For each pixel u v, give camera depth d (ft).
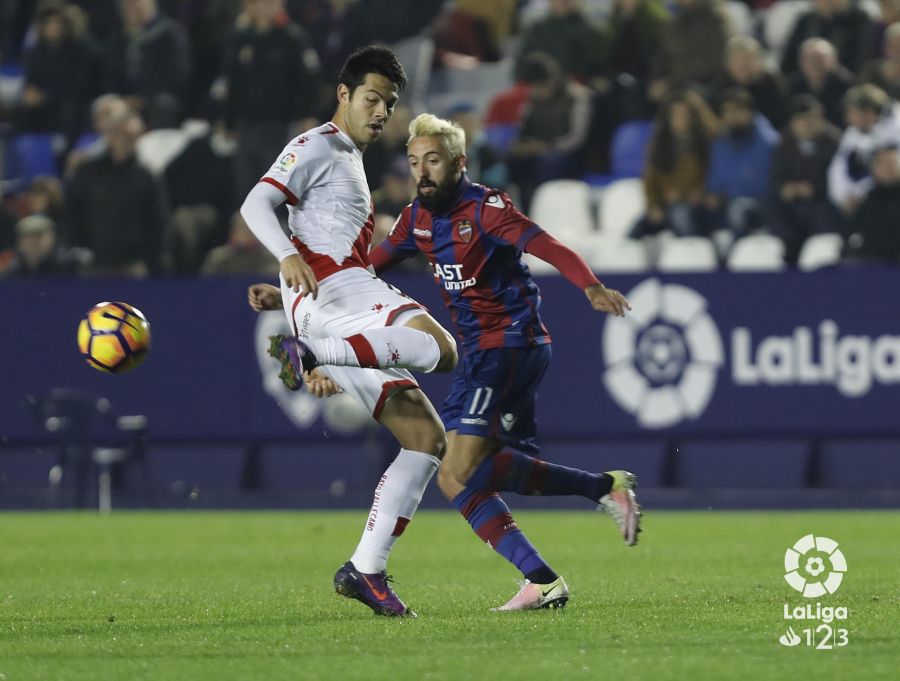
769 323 155.94
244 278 160.35
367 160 175.11
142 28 200.64
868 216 163.43
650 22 192.65
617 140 190.19
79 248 172.76
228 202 182.70
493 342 69.51
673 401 156.87
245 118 179.22
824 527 125.39
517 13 222.69
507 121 197.26
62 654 54.08
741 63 179.22
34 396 160.56
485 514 68.33
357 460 160.25
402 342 64.28
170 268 175.22
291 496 160.45
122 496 163.43
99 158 172.14
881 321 155.12
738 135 173.17
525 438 71.00
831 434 155.53
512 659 51.60
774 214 171.83
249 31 179.22
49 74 200.95
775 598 71.36
